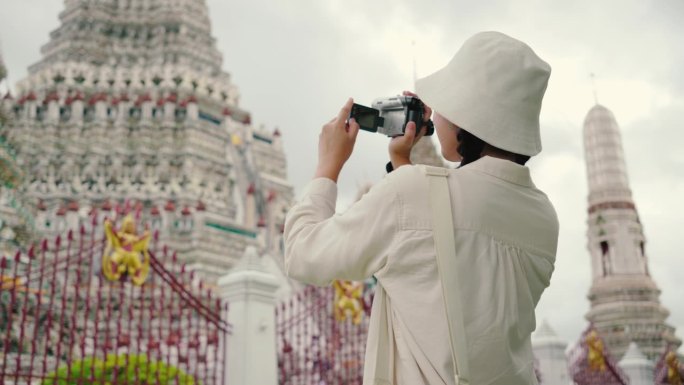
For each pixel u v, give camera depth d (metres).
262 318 13.05
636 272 58.41
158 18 69.81
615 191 61.03
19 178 34.28
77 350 18.11
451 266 2.65
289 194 67.00
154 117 61.19
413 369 2.63
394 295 2.71
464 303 2.67
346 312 15.73
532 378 2.84
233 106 66.88
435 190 2.75
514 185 2.92
